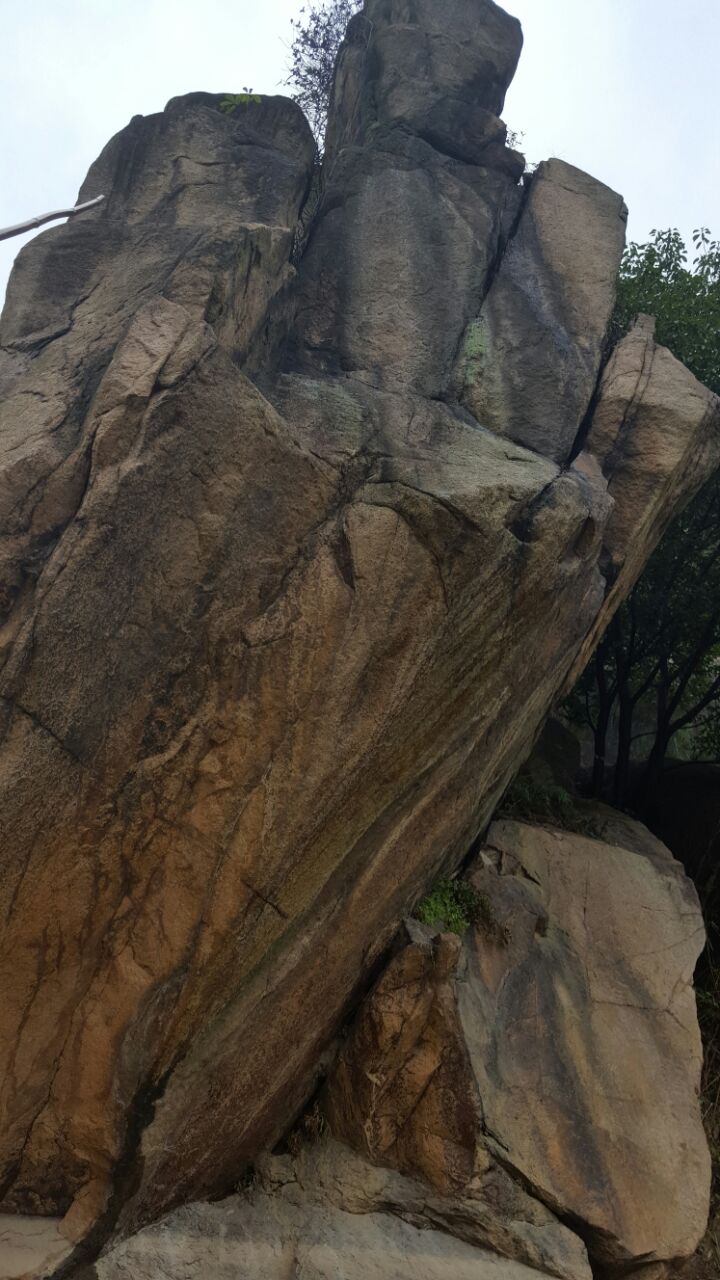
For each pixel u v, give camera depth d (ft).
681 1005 19.60
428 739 16.11
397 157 21.09
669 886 21.43
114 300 16.19
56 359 15.70
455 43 23.29
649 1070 18.47
